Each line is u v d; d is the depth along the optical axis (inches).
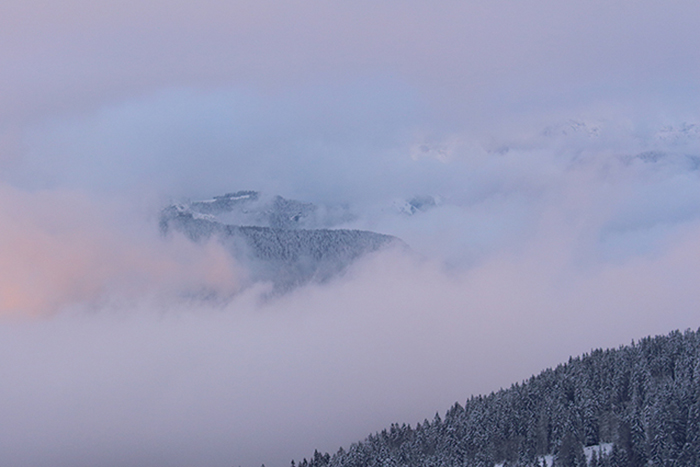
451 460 6909.5
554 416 6993.1
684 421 6515.8
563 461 6392.7
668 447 6284.5
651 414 6574.8
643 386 7160.4
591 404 6983.3
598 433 6776.6
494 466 6815.9
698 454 6210.6
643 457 6304.1
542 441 6875.0
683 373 7298.2
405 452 7308.1
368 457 7406.5
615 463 6225.4
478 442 7111.2
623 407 6958.7
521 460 6624.0
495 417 7431.1
